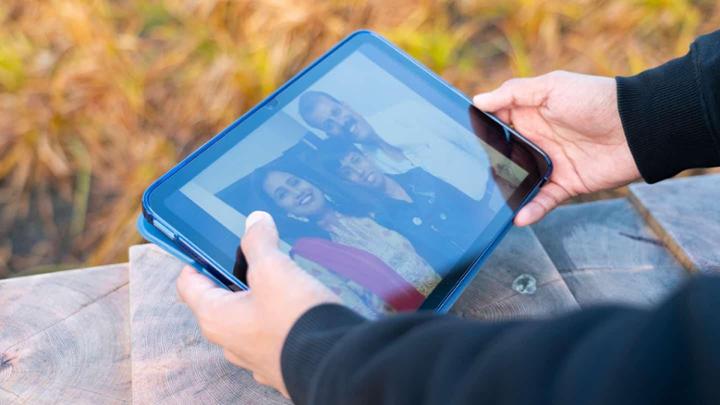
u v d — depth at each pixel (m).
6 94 1.92
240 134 0.89
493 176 0.95
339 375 0.53
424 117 0.97
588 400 0.39
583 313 0.43
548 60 2.01
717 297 0.37
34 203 1.82
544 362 0.42
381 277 0.85
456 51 2.04
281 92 0.94
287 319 0.66
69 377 0.92
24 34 2.04
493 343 0.46
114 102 1.90
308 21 2.02
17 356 0.94
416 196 0.91
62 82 1.92
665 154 0.95
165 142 1.86
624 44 2.03
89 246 1.76
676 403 0.37
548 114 1.05
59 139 1.88
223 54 1.99
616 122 1.00
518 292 0.98
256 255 0.72
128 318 0.98
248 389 0.88
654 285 1.01
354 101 0.96
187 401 0.87
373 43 1.01
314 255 0.84
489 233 0.91
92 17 2.02
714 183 1.12
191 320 0.95
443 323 0.50
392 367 0.50
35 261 1.73
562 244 1.06
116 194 1.83
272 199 0.86
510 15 2.07
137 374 0.89
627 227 1.08
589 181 1.06
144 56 2.01
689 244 1.03
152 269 1.02
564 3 2.08
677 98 0.92
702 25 2.06
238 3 2.05
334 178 0.90
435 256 0.88
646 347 0.38
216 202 0.84
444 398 0.46
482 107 1.03
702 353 0.36
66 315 0.98
